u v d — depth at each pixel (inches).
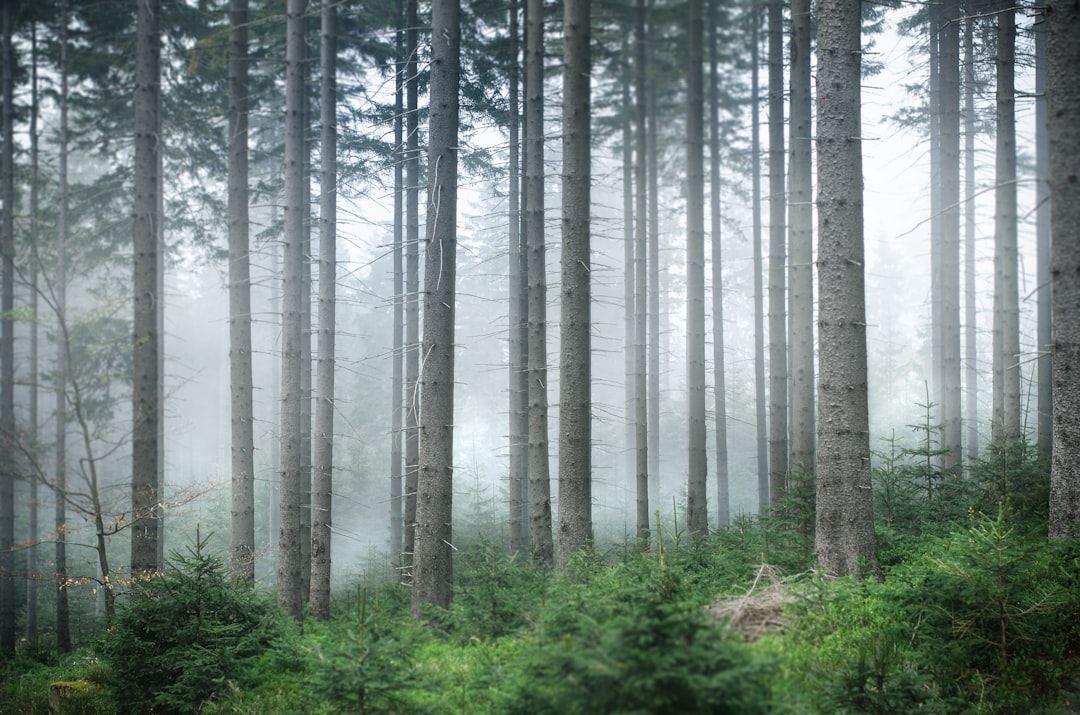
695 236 683.4
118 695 375.6
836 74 399.5
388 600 526.9
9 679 589.9
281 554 556.1
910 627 309.3
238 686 365.1
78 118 877.8
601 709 197.6
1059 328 380.5
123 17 794.2
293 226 585.9
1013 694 271.0
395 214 794.8
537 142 602.5
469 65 737.0
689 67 708.7
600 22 806.5
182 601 384.2
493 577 395.5
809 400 614.2
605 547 709.9
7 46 842.2
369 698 263.1
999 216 698.8
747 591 355.6
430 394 475.5
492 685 291.9
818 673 270.5
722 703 197.0
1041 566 324.8
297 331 579.2
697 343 671.1
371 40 743.7
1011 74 675.4
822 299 400.2
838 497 388.8
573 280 509.0
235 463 605.9
